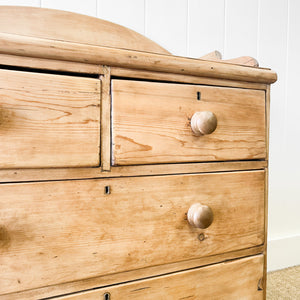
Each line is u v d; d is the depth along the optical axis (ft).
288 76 4.22
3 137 1.44
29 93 1.48
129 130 1.70
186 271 1.91
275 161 4.16
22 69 1.50
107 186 1.66
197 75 1.88
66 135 1.56
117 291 1.71
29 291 1.52
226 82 2.00
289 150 4.26
